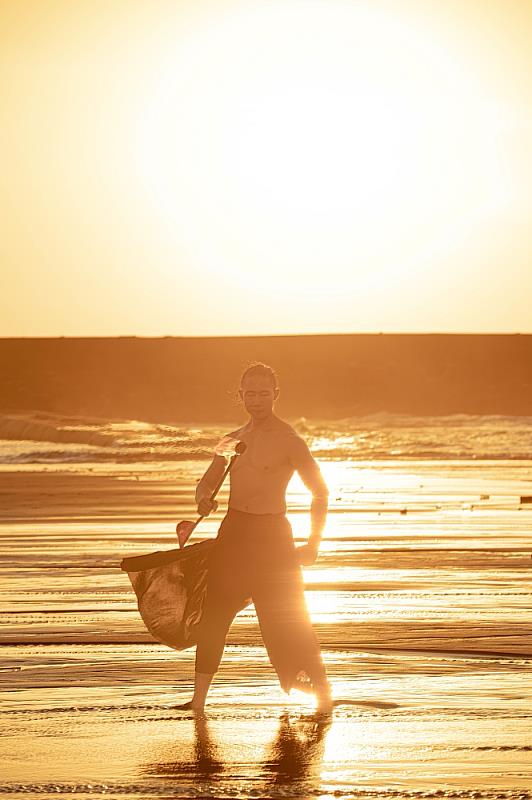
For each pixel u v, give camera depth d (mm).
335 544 41219
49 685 19062
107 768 14320
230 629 24672
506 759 14617
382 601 28297
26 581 31812
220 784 13664
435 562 36125
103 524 48781
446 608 27141
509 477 86625
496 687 18812
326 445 161875
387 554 38219
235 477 17844
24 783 13734
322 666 17594
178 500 62750
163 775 14031
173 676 19766
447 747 15180
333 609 27031
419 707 17453
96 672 20109
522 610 26812
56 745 15391
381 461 122938
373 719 16719
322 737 15734
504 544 41156
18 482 80688
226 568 17547
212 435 151125
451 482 80500
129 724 16547
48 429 164875
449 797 13125
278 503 17781
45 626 24812
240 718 16844
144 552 38344
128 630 24281
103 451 129250
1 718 16859
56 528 47188
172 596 17688
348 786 13562
